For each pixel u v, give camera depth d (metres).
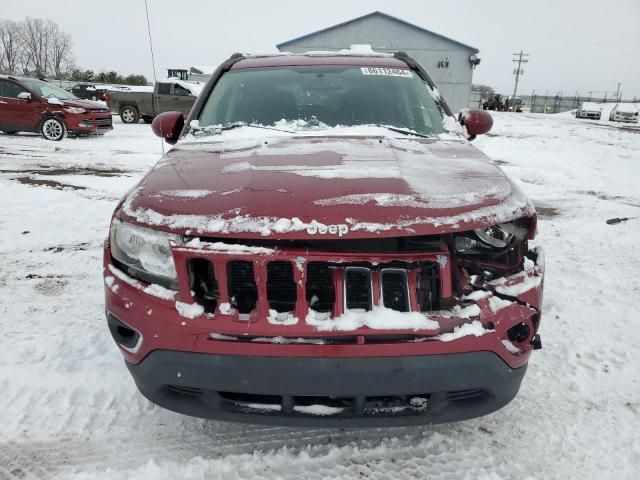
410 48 27.06
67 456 1.98
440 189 1.80
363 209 1.63
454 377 1.61
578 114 33.53
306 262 1.58
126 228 1.82
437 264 1.65
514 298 1.75
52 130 12.19
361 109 2.89
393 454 2.00
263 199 1.69
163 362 1.66
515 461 1.98
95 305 3.32
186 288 1.65
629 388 2.48
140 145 11.95
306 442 2.05
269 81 3.11
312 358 1.56
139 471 1.89
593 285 3.80
